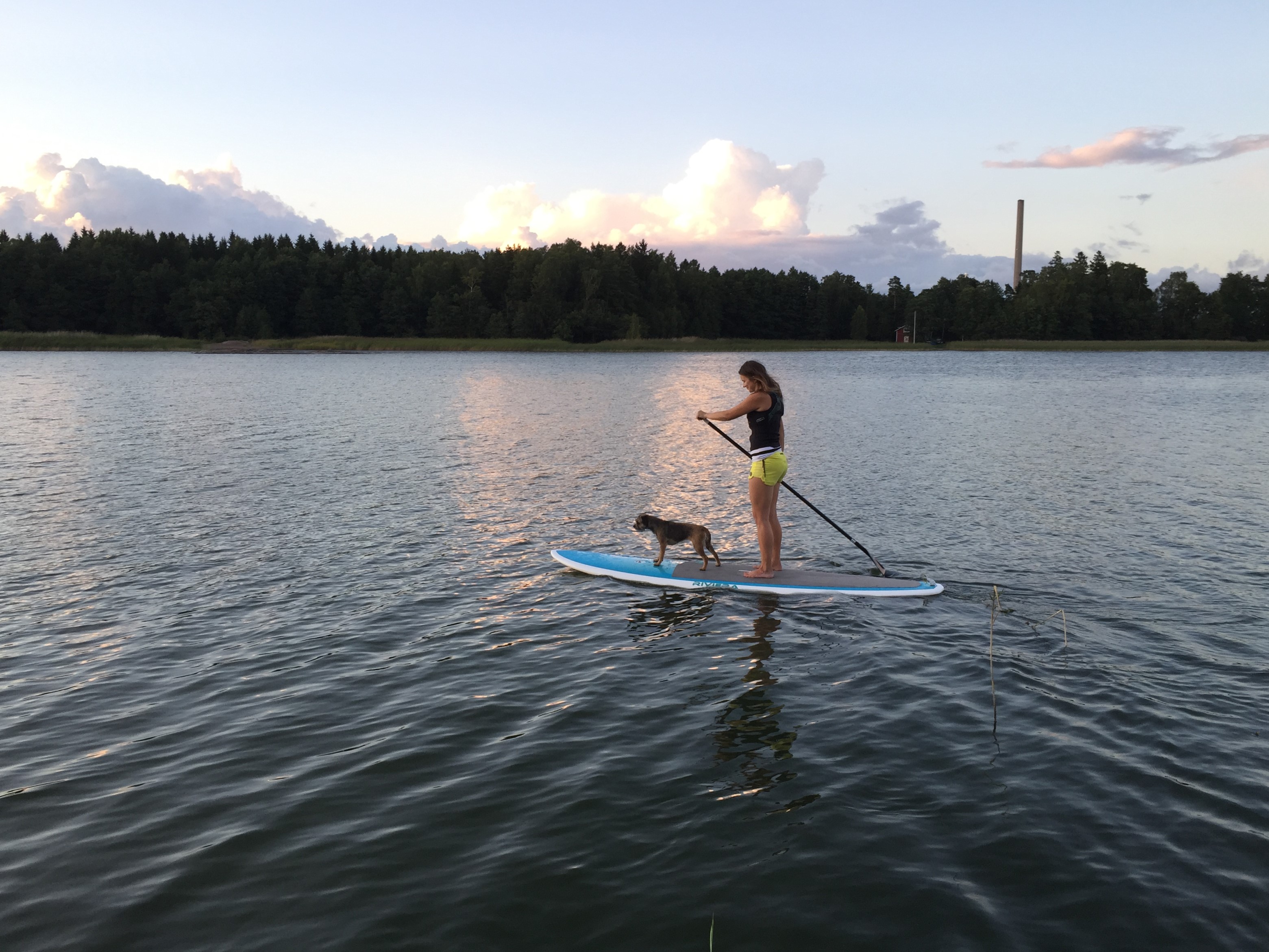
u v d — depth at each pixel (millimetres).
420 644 7008
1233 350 119562
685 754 5059
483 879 3832
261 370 59969
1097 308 140375
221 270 124000
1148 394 38594
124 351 102938
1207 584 8477
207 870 3918
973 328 140875
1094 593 8258
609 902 3672
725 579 8695
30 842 4152
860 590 8312
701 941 3418
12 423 24000
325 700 5891
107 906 3656
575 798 4543
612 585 8680
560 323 118688
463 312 124562
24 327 113188
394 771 4863
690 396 37250
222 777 4809
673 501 13086
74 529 11125
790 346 123562
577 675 6328
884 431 23344
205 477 15219
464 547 10242
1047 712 5566
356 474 15641
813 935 3447
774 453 8617
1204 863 3889
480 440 20797
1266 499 12930
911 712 5621
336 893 3746
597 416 27625
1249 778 4660
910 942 3400
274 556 9797
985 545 10219
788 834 4184
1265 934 3408
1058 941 3395
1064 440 21047
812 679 6230
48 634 7230
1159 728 5293
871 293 152625
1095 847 4035
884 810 4398
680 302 137375
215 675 6336
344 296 124438
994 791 4578
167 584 8680
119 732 5395
